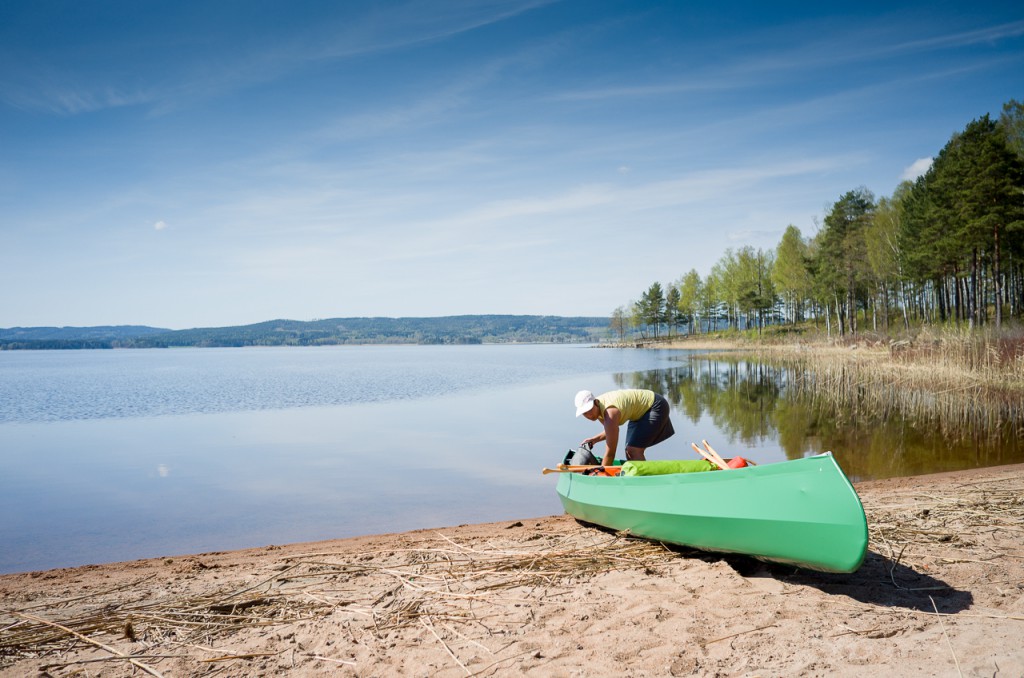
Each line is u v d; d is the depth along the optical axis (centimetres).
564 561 634
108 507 1052
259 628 503
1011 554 595
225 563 712
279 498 1094
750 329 9706
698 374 3812
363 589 584
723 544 573
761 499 526
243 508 1032
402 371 5588
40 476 1309
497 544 726
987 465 1188
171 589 614
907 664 372
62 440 1830
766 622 452
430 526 898
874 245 5947
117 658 455
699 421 1784
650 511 632
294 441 1730
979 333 2952
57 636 498
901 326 6366
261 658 446
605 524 745
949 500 838
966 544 630
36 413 2589
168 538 880
